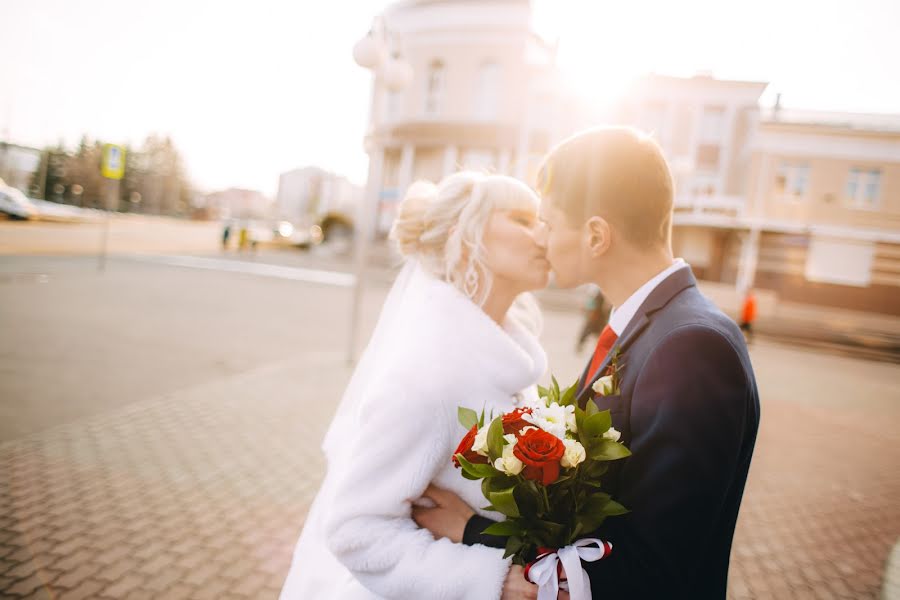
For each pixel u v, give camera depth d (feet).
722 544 3.68
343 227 108.99
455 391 3.92
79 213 67.97
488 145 77.15
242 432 15.28
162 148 62.18
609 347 4.06
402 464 3.74
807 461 17.29
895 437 20.93
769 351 46.16
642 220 3.84
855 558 11.25
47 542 9.52
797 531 12.40
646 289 3.85
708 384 3.17
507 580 3.47
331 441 5.02
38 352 21.62
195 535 10.09
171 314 32.76
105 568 8.93
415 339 4.10
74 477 11.99
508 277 4.60
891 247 64.54
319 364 23.67
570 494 3.39
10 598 8.01
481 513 4.01
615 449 3.22
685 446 3.09
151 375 20.06
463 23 76.95
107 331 26.48
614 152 3.87
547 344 36.06
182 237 103.19
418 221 4.80
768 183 67.21
